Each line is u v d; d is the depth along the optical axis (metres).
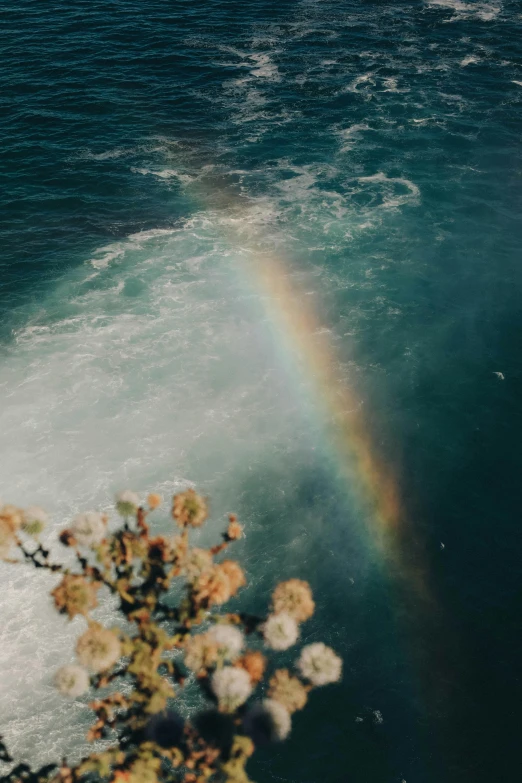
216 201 49.16
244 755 5.78
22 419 33.38
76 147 52.78
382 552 29.19
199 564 6.54
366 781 22.38
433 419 34.88
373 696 24.58
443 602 27.47
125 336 38.38
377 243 45.91
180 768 21.97
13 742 22.88
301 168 53.06
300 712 24.06
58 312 39.62
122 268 42.97
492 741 23.36
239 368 37.00
